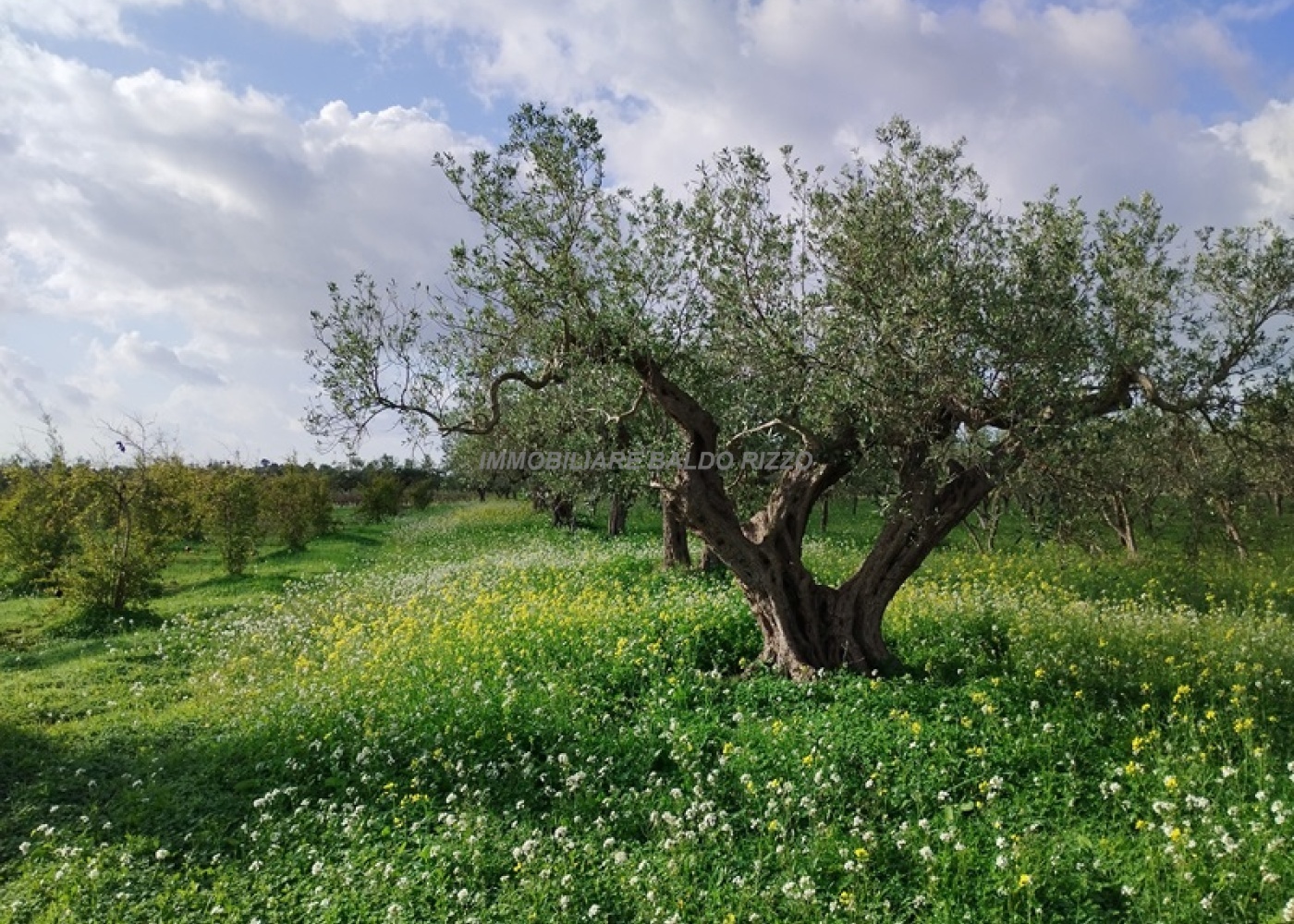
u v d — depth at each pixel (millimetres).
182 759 9992
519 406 16031
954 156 10523
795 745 8656
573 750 9133
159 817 8445
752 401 11000
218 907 6594
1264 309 10992
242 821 8375
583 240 10844
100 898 6973
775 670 11211
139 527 20438
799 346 10133
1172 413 10578
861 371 9539
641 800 8078
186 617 17984
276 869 7332
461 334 11734
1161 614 13922
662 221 11109
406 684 11641
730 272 10586
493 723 9875
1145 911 5848
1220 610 14469
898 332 9180
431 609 17375
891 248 9695
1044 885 6188
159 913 6711
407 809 8219
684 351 11492
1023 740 8289
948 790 7703
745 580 11438
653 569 19719
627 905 6484
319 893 6766
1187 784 7309
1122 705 9547
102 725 11555
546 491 25219
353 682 12055
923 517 10500
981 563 19047
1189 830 6504
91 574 19641
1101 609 14492
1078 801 7520
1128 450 10289
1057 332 9023
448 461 31391
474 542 32031
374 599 19891
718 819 7586
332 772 9227
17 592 24297
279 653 15211
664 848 7117
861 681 10242
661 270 11117
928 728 8680
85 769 9867
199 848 7836
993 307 9133
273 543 37625
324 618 18094
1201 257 11500
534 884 6660
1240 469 12000
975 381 8773
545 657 12305
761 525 11516
